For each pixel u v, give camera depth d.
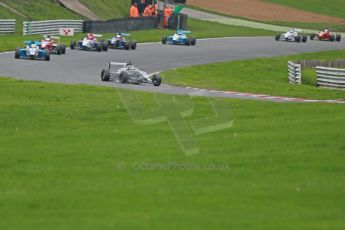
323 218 41.31
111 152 60.22
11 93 94.50
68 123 75.19
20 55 135.88
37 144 64.06
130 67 114.62
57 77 115.12
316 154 59.34
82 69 128.12
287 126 71.81
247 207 43.50
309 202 45.38
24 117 78.12
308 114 80.12
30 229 38.03
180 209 42.59
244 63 159.62
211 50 176.50
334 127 70.75
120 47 164.38
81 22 194.62
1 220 40.09
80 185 48.91
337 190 48.62
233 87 118.31
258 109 84.31
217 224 39.25
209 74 140.38
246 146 62.47
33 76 114.31
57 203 43.84
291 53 182.38
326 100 106.62
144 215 40.97
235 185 49.50
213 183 50.06
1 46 152.62
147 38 189.88
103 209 42.41
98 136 67.88
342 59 168.00
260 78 146.38
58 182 49.88
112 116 79.31
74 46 157.38
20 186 48.66
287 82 143.38
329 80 133.75
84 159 57.62
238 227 38.72
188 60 155.75
